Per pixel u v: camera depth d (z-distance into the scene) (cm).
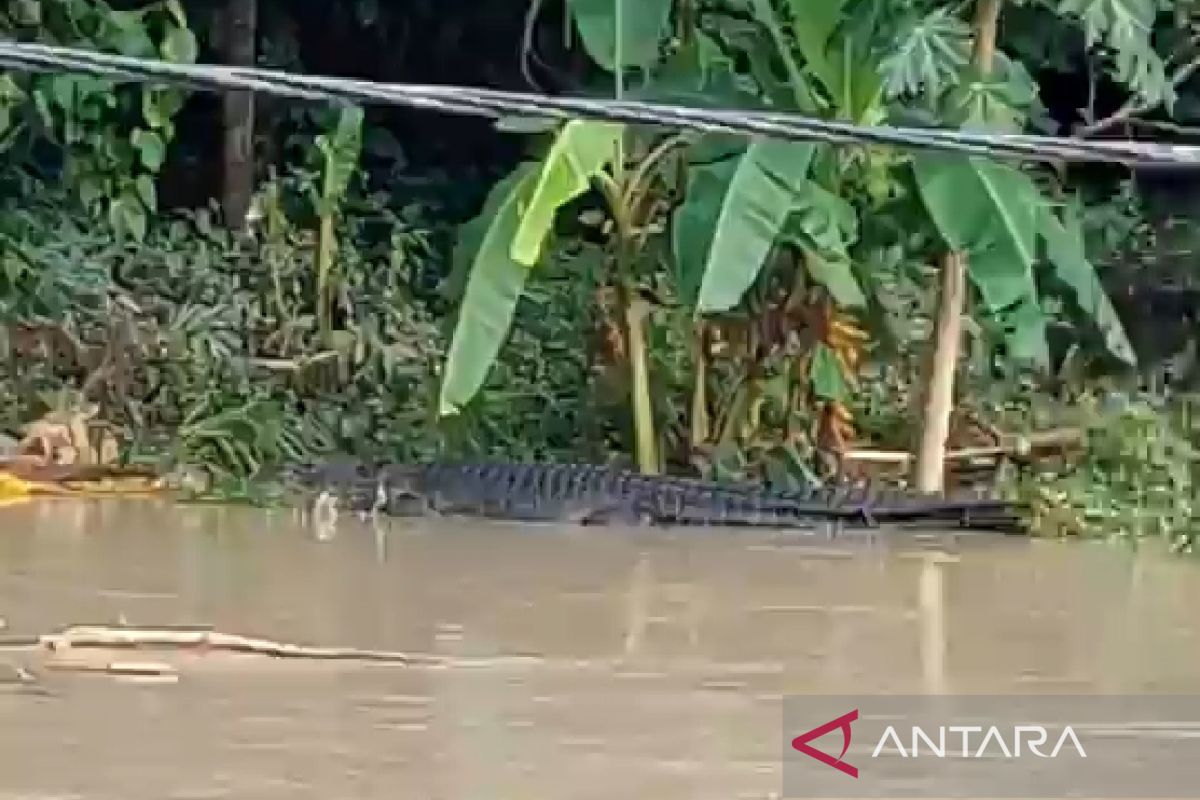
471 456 2062
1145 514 1784
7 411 2031
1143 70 1697
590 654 1165
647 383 1995
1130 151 731
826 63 1684
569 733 962
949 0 1753
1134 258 2239
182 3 2427
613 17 1714
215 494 1897
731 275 1587
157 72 673
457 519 1823
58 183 2297
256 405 2020
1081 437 1931
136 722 972
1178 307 2231
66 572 1434
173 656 1138
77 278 2123
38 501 1850
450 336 1862
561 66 2561
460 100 692
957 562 1605
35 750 912
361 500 1866
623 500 1831
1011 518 1789
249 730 958
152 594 1346
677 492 1836
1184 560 1634
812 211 1670
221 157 2469
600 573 1509
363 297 2216
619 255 1967
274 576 1448
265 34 2581
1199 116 2238
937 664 1155
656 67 1817
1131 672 1139
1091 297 1731
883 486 1938
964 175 1628
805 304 1919
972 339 2041
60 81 2145
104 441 1975
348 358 2130
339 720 982
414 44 2606
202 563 1503
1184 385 2197
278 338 2159
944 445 1898
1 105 2136
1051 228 1728
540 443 2081
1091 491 1822
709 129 730
